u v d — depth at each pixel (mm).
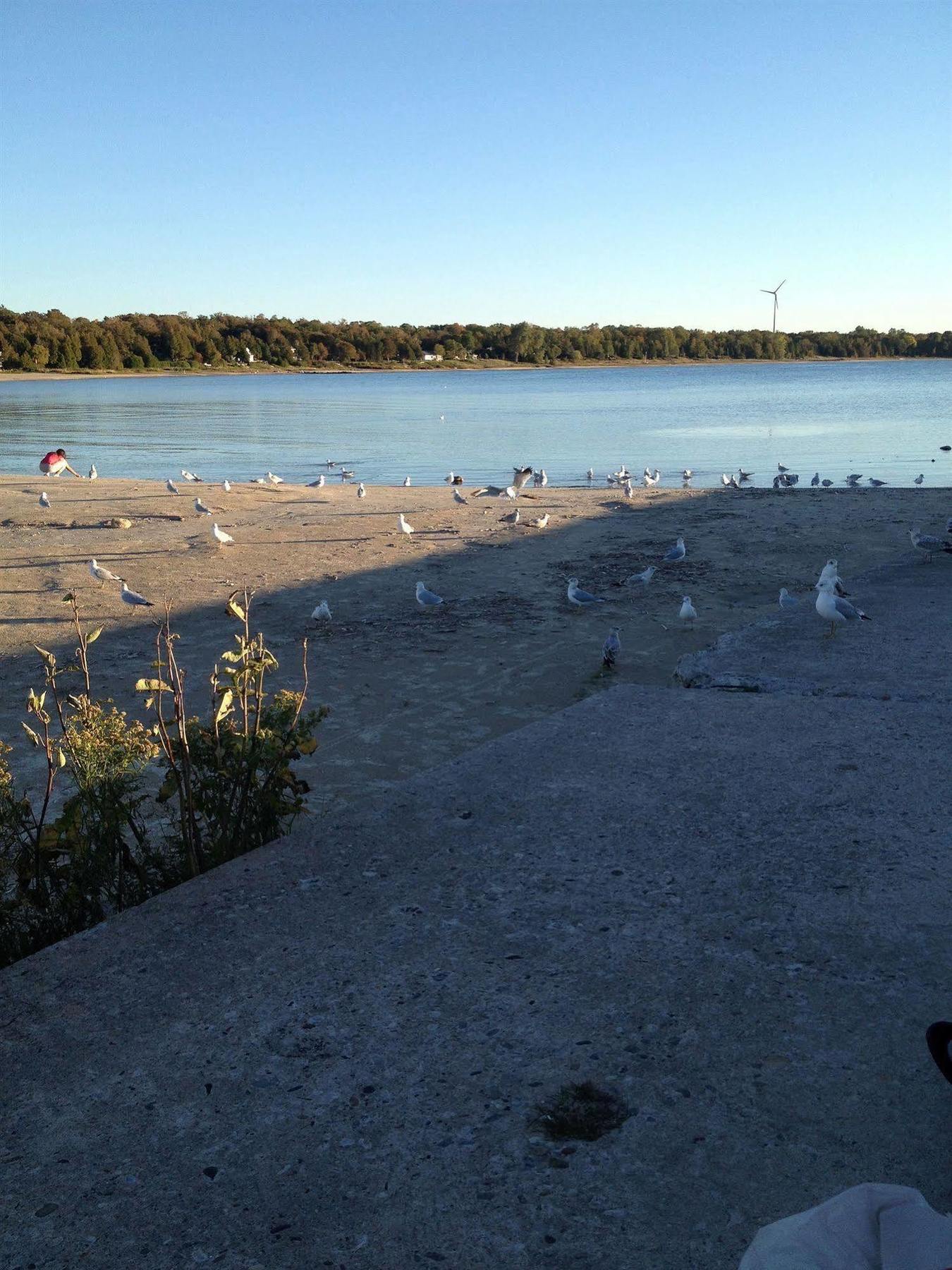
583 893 3893
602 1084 2836
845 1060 2902
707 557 16250
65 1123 2777
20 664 10445
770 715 6004
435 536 18969
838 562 15562
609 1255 2295
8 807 4699
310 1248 2342
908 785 4852
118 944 3674
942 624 8703
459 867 4145
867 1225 2006
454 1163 2578
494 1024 3117
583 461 42469
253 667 5164
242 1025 3170
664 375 184125
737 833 4375
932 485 32594
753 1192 2453
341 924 3744
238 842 4934
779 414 70312
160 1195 2510
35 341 175500
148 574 15352
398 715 8891
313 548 17719
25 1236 2395
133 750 4699
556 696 9422
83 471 38438
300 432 58656
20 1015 3273
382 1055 2998
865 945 3477
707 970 3357
